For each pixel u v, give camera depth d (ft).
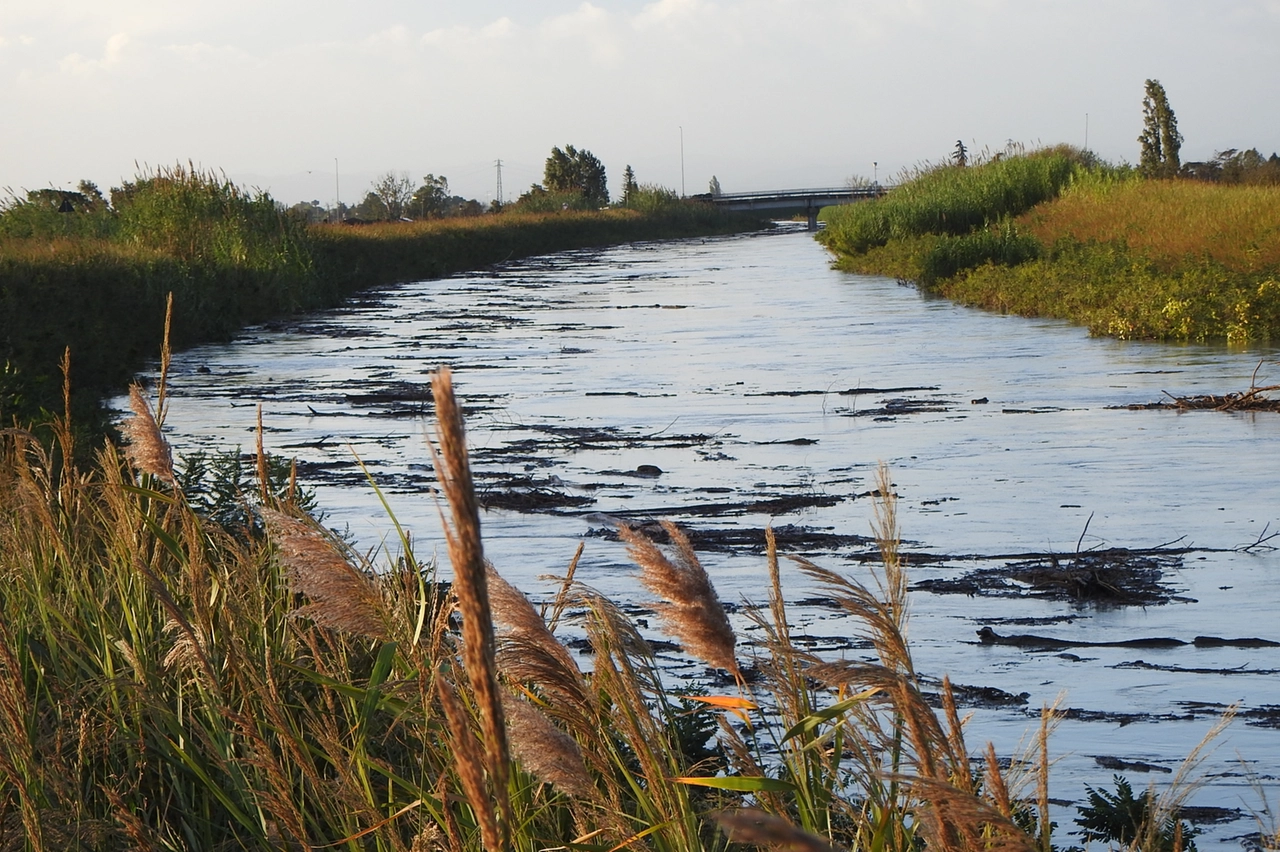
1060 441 47.93
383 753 14.10
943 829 7.84
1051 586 29.19
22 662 14.76
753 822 4.81
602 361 79.51
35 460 30.58
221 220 139.03
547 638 9.22
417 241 203.62
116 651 14.90
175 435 54.34
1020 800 10.37
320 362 83.20
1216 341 77.20
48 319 78.33
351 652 14.35
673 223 356.18
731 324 100.32
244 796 12.07
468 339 96.22
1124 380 62.90
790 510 38.06
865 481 41.91
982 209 168.76
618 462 46.75
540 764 8.43
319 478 44.57
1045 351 75.77
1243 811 16.79
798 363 74.69
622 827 9.57
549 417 58.08
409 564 12.33
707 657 9.86
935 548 33.06
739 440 50.65
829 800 10.00
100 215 146.41
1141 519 35.60
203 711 13.39
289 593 14.70
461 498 5.21
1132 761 18.89
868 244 173.99
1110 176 171.53
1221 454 44.34
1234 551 31.86
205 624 12.18
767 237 325.83
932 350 78.33
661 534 34.99
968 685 22.71
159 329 92.84
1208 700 21.59
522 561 32.53
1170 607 27.30
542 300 136.36
